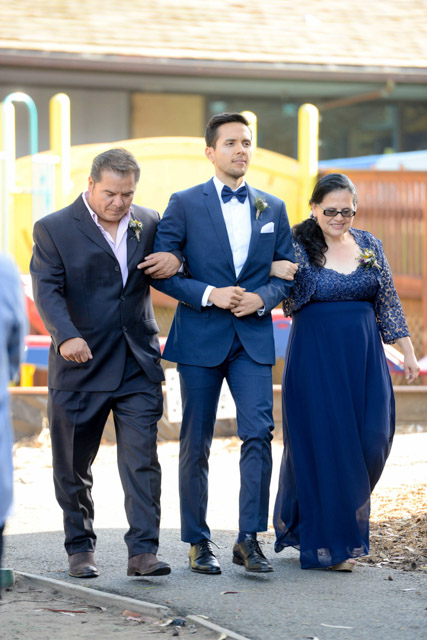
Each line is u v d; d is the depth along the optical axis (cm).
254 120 1428
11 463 416
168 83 2028
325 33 2052
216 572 593
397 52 2016
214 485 891
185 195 609
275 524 634
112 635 487
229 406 1121
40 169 1319
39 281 574
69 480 591
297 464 613
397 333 639
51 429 592
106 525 739
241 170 606
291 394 622
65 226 579
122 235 587
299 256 625
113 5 1991
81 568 588
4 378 409
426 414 1223
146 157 1385
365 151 2214
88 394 584
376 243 639
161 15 1986
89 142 2009
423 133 2234
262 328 611
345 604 534
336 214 613
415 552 638
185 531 604
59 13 1916
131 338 588
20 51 1752
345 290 619
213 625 495
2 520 405
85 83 1989
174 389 1102
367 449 614
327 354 615
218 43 1912
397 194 1475
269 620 508
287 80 2000
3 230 1308
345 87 2112
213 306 604
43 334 1259
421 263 1472
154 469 587
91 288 581
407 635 484
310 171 1448
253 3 2119
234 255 607
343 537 600
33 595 557
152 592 557
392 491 813
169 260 591
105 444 1137
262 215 612
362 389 616
